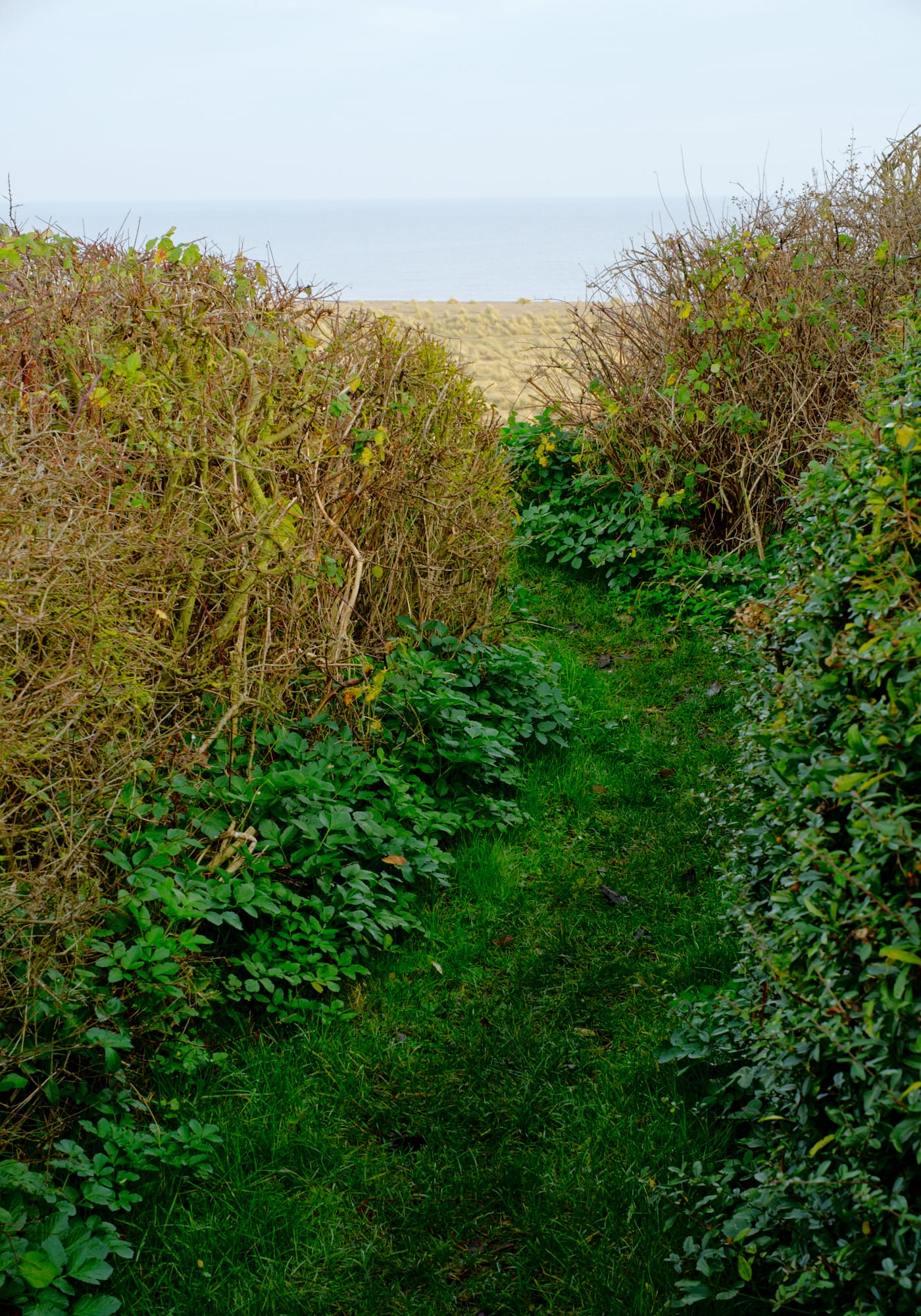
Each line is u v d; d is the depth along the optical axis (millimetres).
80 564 2666
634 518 7012
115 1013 2650
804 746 2334
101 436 3244
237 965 3244
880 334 6457
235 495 3613
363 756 4031
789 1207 2129
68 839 2539
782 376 6477
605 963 3525
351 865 3582
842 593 2432
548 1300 2350
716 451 6750
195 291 3955
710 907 3754
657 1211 2488
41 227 4289
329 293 4324
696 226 7203
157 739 3148
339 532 4219
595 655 6156
